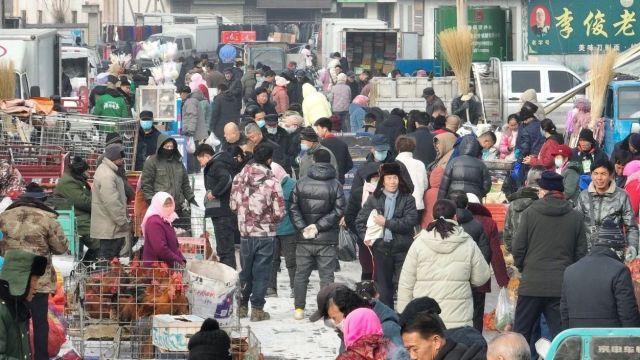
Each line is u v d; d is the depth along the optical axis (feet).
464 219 65.31
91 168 99.91
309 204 75.72
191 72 210.59
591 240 66.33
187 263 66.74
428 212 81.87
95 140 102.78
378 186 72.02
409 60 242.37
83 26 430.20
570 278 54.13
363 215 72.23
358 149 109.09
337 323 48.01
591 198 66.64
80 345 62.39
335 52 264.52
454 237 58.80
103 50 356.38
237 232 92.73
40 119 102.63
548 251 60.23
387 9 449.48
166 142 85.30
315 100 141.69
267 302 82.02
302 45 374.63
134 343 61.72
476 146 81.61
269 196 75.41
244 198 75.66
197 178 140.97
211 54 347.36
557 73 179.11
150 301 63.46
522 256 60.90
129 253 82.69
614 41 213.25
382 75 260.42
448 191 81.25
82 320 63.26
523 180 109.09
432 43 309.01
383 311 48.52
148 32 380.78
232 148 85.30
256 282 75.92
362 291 48.85
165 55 235.61
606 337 38.17
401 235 71.56
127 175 97.14
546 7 214.90
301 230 75.82
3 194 85.61
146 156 108.06
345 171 96.63
